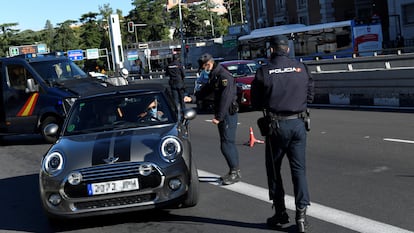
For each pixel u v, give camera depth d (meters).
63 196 5.39
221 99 6.93
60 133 6.51
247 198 6.43
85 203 5.41
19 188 8.34
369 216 5.30
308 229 5.04
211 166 8.62
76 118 6.64
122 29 104.19
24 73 13.03
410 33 39.16
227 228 5.35
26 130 12.98
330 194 6.23
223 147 7.20
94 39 102.75
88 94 7.11
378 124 11.28
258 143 10.41
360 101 15.05
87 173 5.38
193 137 12.20
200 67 7.06
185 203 6.13
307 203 4.90
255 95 4.98
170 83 16.23
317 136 10.44
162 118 6.48
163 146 5.62
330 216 5.40
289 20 53.69
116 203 5.42
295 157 4.89
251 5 60.91
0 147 13.60
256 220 5.53
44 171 5.57
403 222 5.04
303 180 4.89
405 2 39.19
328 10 48.12
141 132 6.07
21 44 102.94
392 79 13.91
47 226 6.05
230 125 7.11
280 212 5.13
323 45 35.47
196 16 99.88
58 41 105.69
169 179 5.48
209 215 5.86
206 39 84.94
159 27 104.81
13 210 6.96
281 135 4.85
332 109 14.88
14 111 12.98
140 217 6.00
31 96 12.84
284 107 4.83
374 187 6.38
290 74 4.84
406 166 7.31
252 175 7.64
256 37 40.72
